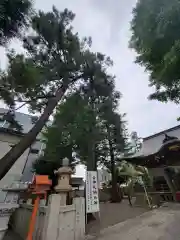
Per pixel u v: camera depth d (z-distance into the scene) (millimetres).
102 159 11547
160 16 2992
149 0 3342
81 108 7621
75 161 9180
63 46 6785
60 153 8477
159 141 12133
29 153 11844
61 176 4812
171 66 2949
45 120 5754
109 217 6070
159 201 7840
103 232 4590
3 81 4672
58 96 6457
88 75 7672
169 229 4223
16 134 11086
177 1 2727
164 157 8688
